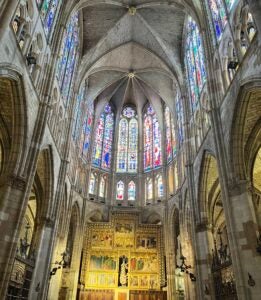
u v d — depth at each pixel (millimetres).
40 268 21578
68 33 28609
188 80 31969
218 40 22141
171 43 35219
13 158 17078
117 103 46781
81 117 37531
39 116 19703
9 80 15984
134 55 39281
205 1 24984
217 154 19438
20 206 16641
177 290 31453
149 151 42875
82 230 34750
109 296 31672
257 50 15094
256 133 18984
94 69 37938
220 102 20578
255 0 13828
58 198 25219
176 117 37875
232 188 17438
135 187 41000
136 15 33719
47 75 21516
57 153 25344
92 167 40031
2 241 15266
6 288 14781
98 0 30016
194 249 23984
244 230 16016
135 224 36094
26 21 17547
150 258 34094
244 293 14961
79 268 33344
